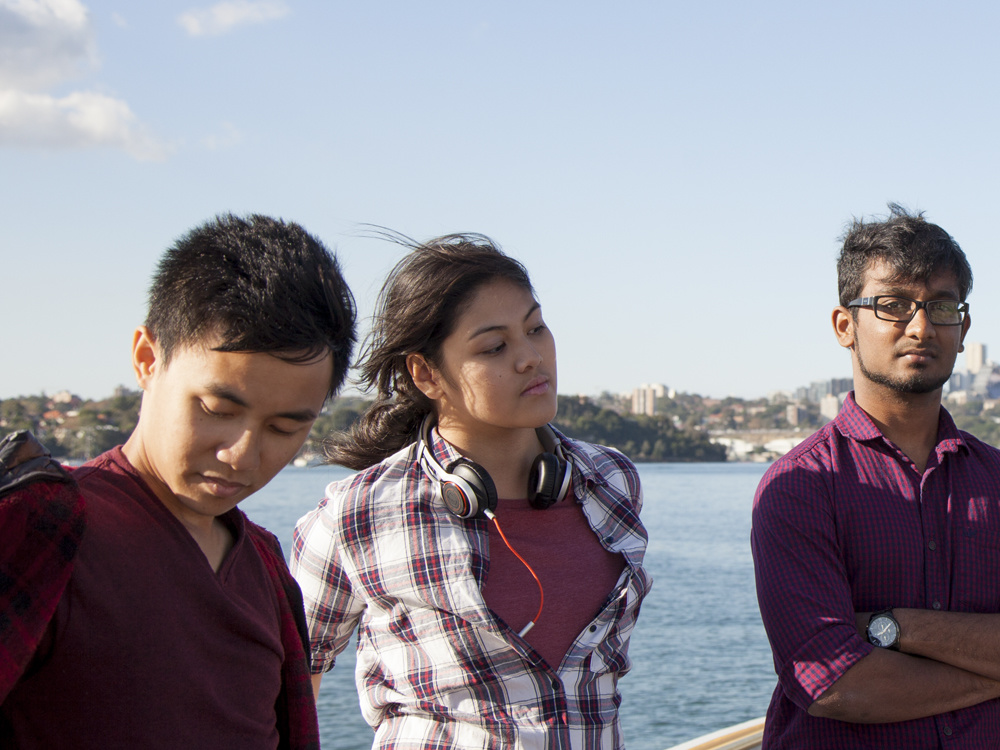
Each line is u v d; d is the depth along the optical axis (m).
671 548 28.98
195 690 1.14
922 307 2.01
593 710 1.63
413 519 1.68
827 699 1.84
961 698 1.83
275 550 1.43
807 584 1.93
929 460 2.05
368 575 1.68
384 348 1.75
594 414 119.31
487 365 1.65
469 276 1.66
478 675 1.59
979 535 2.00
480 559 1.65
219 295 1.09
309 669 1.43
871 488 2.01
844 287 2.16
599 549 1.76
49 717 1.05
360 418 1.92
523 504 1.74
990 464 2.08
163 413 1.14
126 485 1.18
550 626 1.65
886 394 2.06
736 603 18.12
